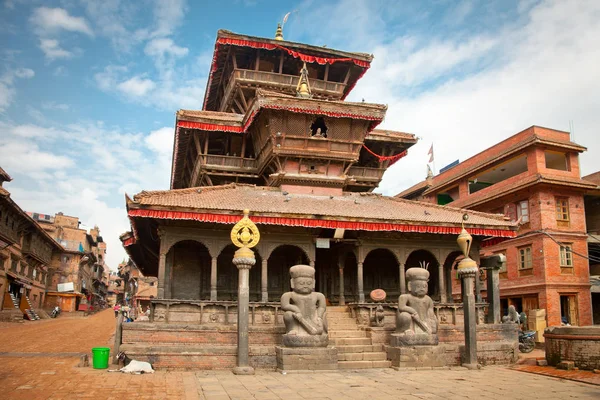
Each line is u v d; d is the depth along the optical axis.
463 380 15.41
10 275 53.28
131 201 18.67
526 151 38.53
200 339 18.12
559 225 37.06
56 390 12.44
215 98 40.44
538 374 16.86
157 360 16.78
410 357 17.78
